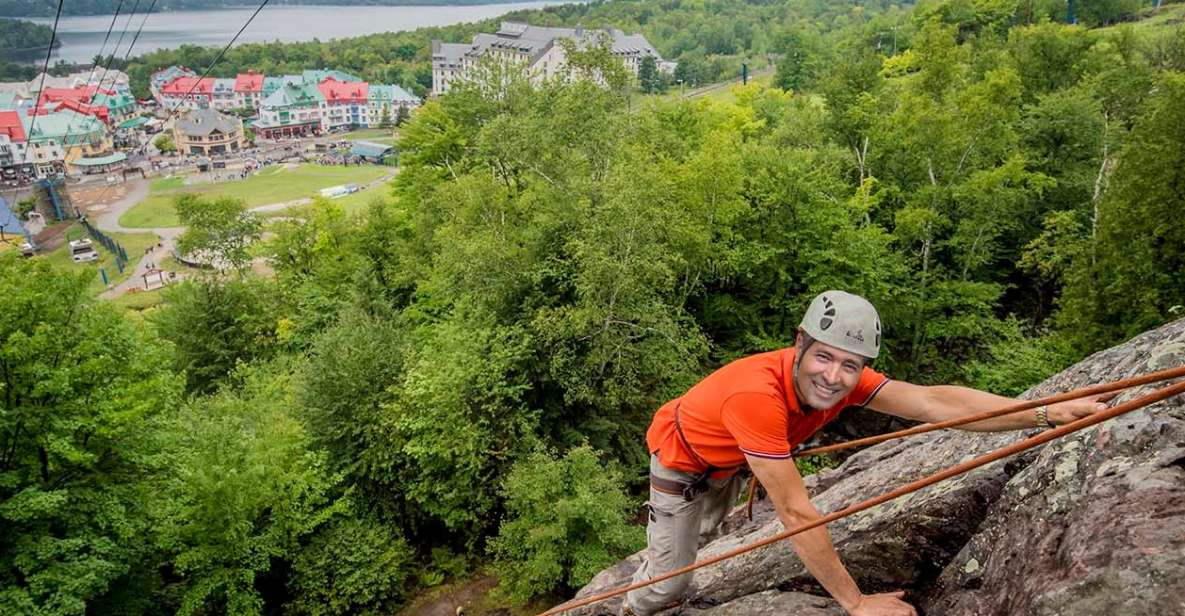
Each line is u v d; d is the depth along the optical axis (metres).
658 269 22.86
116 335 18.22
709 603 5.10
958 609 3.53
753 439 3.54
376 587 21.53
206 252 66.81
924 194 29.83
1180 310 18.56
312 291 40.56
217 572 19.83
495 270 24.78
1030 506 3.58
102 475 18.17
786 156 29.06
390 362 25.56
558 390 24.77
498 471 23.38
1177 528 2.75
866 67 36.97
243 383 35.75
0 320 16.58
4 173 157.75
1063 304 22.95
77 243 95.69
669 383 26.67
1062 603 2.80
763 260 26.48
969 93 29.22
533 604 21.03
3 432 16.72
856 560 4.37
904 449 6.45
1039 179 30.45
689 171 27.03
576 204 25.08
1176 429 3.30
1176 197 19.03
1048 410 3.79
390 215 45.03
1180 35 45.69
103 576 17.17
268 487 20.70
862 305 3.35
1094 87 38.78
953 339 31.09
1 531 16.56
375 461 23.69
